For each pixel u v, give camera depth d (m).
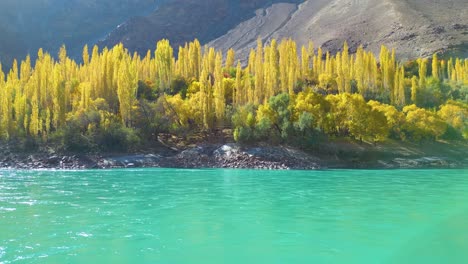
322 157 60.97
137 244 14.23
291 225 17.19
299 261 12.45
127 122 71.94
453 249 13.76
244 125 66.19
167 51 91.81
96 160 60.47
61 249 13.58
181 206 22.02
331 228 16.64
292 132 63.41
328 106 66.94
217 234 15.64
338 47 180.00
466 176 42.66
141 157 61.78
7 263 12.09
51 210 20.77
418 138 68.38
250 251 13.41
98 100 73.94
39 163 59.72
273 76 77.75
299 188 30.73
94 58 93.06
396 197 25.55
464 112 76.56
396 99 83.31
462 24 167.12
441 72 114.88
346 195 26.64
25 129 71.06
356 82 92.12
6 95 72.44
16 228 16.62
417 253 13.22
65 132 66.44
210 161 59.75
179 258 12.69
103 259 12.55
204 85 74.06
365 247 13.95
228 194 27.08
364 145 66.19
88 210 20.77
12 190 29.50
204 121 71.06
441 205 22.31
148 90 90.44
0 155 64.56
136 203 23.08
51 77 80.38
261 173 47.06
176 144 70.19
